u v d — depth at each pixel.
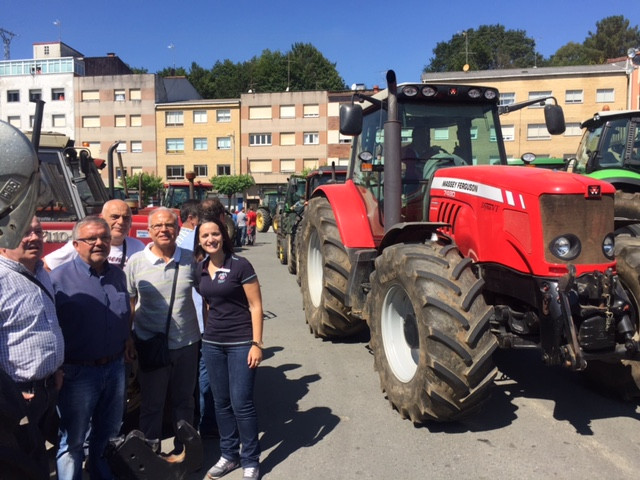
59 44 55.31
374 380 5.12
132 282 3.54
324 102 48.72
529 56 76.88
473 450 3.68
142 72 84.06
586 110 36.56
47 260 3.66
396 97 4.84
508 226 3.90
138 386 3.94
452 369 3.63
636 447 3.67
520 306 4.06
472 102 5.53
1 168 2.28
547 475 3.33
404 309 4.37
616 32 80.75
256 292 3.43
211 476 3.45
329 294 5.82
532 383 4.91
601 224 3.70
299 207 12.62
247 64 79.81
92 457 3.29
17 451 2.29
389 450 3.71
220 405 3.50
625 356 3.65
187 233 4.56
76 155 4.84
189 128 50.03
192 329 3.64
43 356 2.64
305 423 4.19
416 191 5.30
